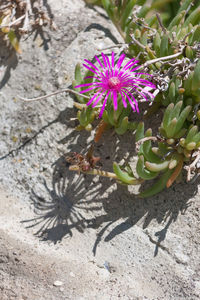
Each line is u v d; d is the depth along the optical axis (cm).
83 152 40
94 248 37
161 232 37
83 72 43
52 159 41
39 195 40
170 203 37
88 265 36
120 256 37
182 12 39
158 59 37
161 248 36
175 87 37
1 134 43
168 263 36
